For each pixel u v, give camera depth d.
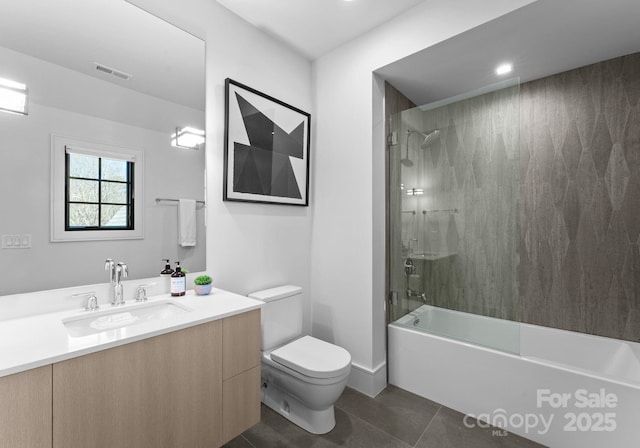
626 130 2.03
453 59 2.00
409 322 2.28
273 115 2.20
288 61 2.34
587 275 2.16
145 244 1.57
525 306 2.40
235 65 1.98
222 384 1.36
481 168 2.09
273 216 2.23
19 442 0.83
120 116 1.48
